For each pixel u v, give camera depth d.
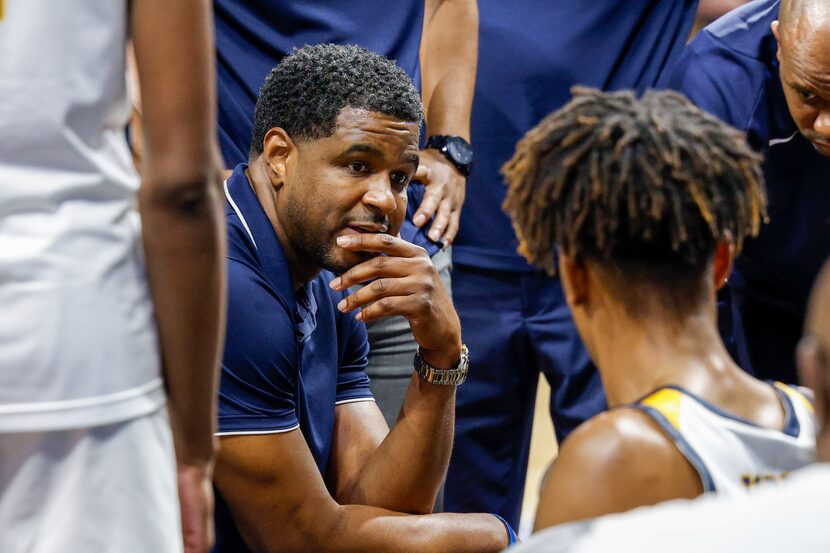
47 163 3.44
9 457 3.51
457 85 8.24
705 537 2.23
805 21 6.56
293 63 5.57
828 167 7.58
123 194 3.62
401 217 5.75
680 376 3.71
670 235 3.72
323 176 5.48
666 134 3.71
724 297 8.16
